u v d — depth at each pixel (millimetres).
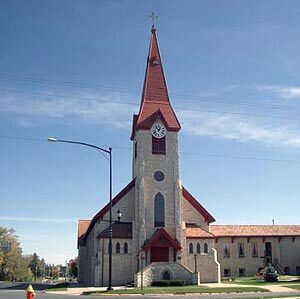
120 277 61125
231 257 76312
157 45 70875
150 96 68062
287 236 78000
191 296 38688
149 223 63188
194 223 66938
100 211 63406
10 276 127688
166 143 66125
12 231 125250
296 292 41625
